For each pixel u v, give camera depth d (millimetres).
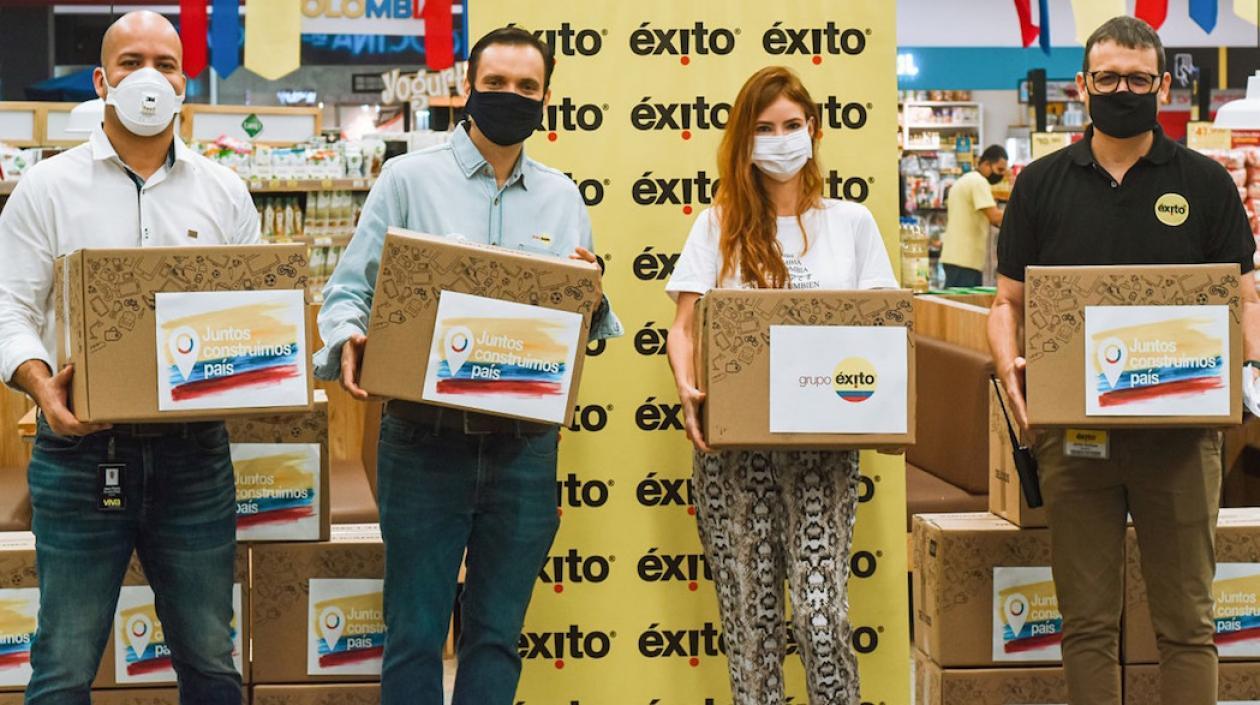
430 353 2594
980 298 6211
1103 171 2963
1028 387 2822
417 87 10391
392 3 13141
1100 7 3674
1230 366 2783
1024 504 3352
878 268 3012
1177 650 2951
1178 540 2912
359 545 3217
